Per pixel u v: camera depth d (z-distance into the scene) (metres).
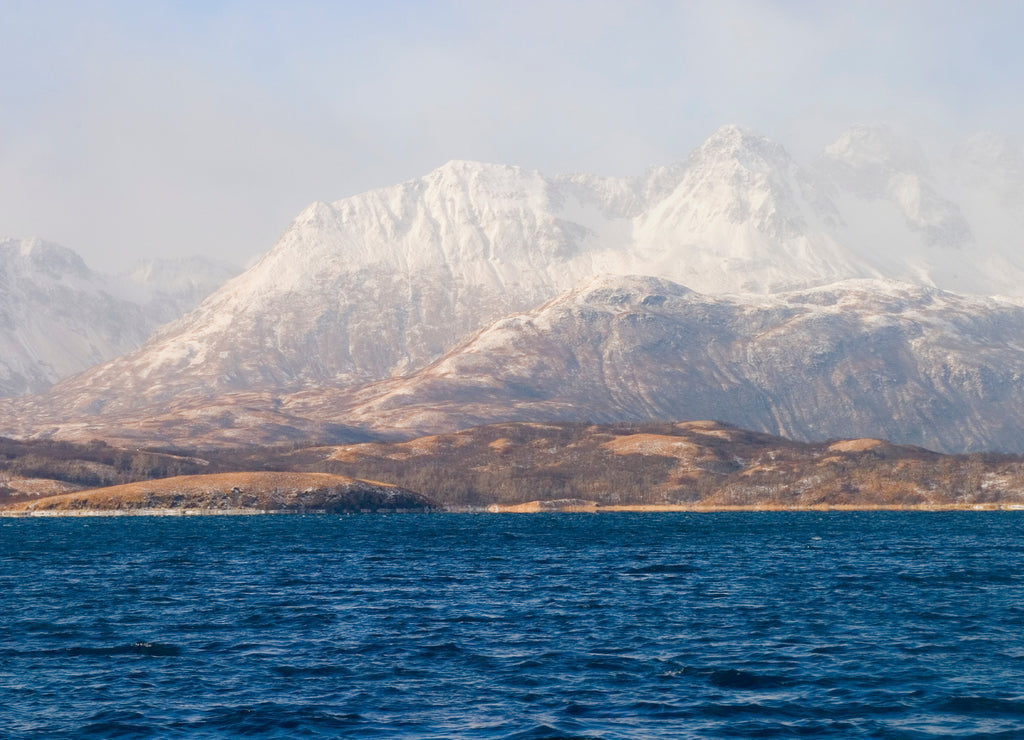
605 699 137.12
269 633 190.12
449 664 160.25
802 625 196.12
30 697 140.50
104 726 126.25
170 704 136.12
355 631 191.75
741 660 161.38
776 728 123.19
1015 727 122.44
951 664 157.25
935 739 118.00
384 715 130.00
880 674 150.25
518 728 123.50
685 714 129.25
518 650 171.25
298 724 126.12
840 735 120.19
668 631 190.12
